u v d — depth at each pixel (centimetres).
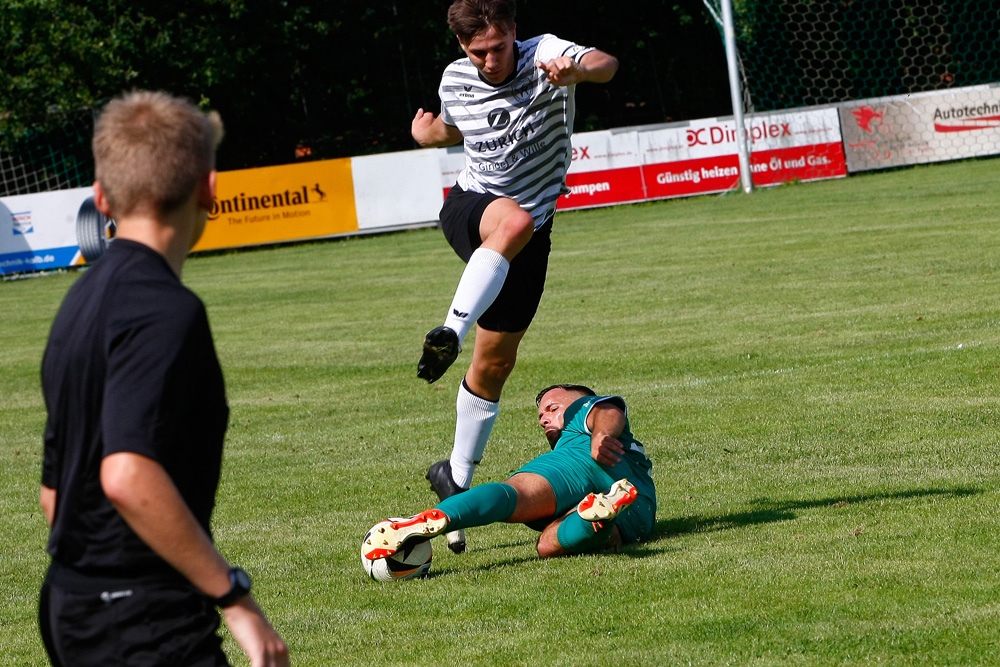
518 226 1133
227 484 1573
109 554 509
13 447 2020
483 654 852
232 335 3161
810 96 8719
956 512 1138
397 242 5769
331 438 1853
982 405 1639
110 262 521
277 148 9200
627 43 9688
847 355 2103
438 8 9200
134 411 482
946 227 3909
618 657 823
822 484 1321
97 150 529
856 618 862
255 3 8181
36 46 7462
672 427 1686
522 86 1168
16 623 1048
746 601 920
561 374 2205
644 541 1145
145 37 7756
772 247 3916
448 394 2178
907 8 8044
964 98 6688
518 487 1114
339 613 981
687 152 6412
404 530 1038
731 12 6262
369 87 9350
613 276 3638
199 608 521
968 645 794
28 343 3469
